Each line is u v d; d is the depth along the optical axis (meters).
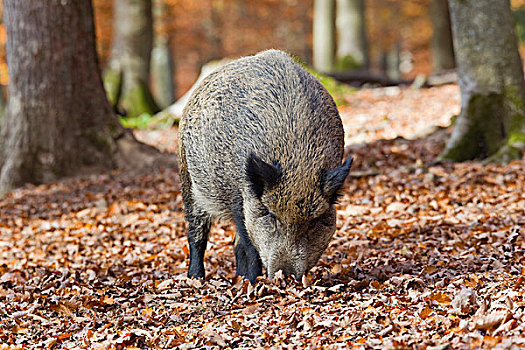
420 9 57.75
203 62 59.69
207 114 8.48
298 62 9.64
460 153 15.73
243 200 7.98
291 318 7.37
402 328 6.78
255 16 57.53
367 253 10.27
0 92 33.41
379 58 73.75
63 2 18.48
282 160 7.45
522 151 14.95
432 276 8.52
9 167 18.38
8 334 7.75
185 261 11.06
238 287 8.67
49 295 9.34
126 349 7.04
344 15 38.84
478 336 6.21
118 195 16.25
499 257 9.11
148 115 27.41
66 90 18.72
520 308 6.85
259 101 7.93
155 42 48.38
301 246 7.42
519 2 49.19
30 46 18.44
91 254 12.19
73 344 7.42
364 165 16.69
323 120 7.82
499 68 15.52
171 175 17.81
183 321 7.96
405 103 25.20
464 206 12.66
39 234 13.98
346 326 7.05
